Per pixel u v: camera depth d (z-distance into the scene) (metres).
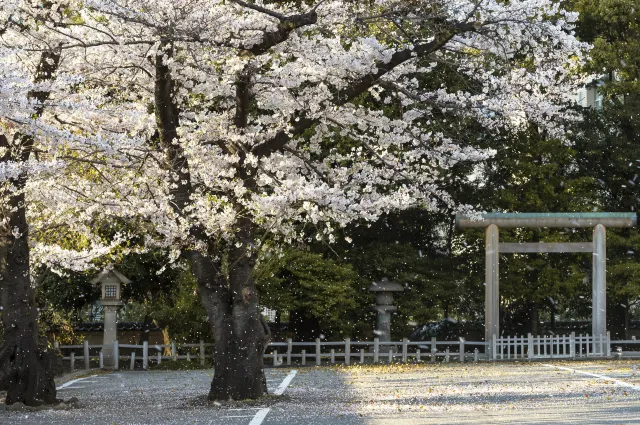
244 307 14.57
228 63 13.54
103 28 14.14
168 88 14.54
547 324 35.69
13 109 11.05
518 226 25.30
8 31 13.71
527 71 17.11
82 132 14.41
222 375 14.38
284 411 12.38
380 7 14.72
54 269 15.48
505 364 23.39
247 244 14.53
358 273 28.14
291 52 15.06
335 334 28.42
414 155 16.62
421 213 28.94
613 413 11.20
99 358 25.67
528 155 29.05
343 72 14.77
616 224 25.28
